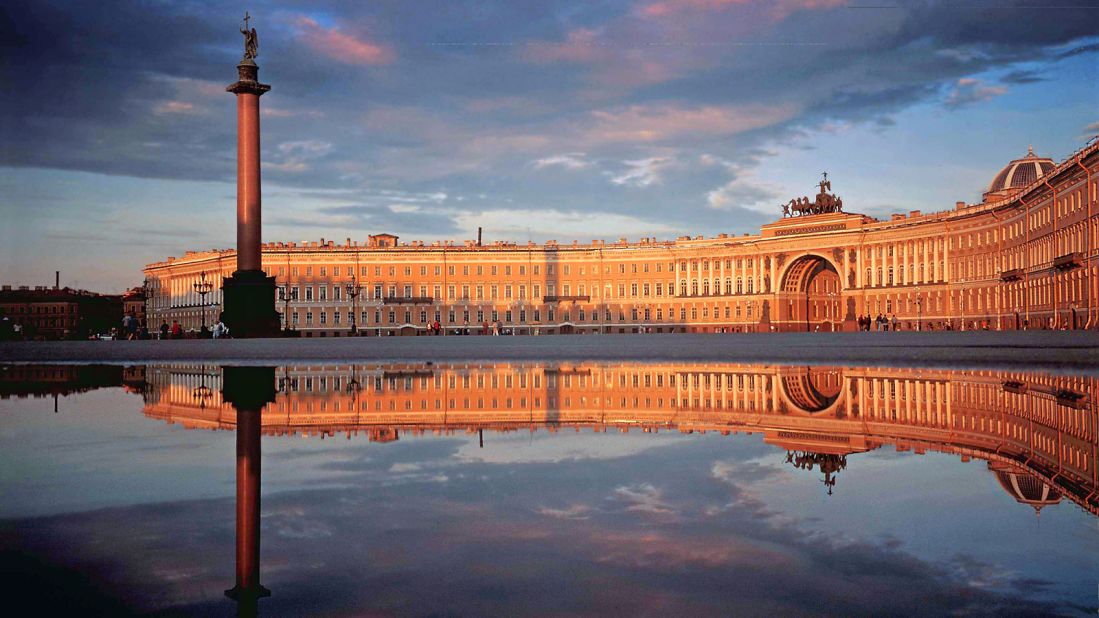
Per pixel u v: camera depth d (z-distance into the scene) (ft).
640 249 461.37
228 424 35.42
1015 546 16.42
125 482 22.70
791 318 439.63
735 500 20.39
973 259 349.82
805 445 28.99
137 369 77.30
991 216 333.83
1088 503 19.90
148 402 44.98
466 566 15.44
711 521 18.42
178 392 51.34
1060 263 240.32
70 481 22.86
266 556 16.06
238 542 16.94
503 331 463.42
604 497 20.76
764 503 20.06
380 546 16.69
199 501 20.45
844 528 17.79
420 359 94.27
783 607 13.39
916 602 13.60
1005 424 34.30
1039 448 28.19
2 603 13.50
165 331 318.04
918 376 60.29
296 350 125.18
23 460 26.27
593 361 86.17
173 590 14.21
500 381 60.13
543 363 82.89
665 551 16.29
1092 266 220.64
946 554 15.99
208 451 28.04
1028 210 289.94
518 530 17.79
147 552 16.22
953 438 30.60
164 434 32.22
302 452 27.81
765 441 30.12
